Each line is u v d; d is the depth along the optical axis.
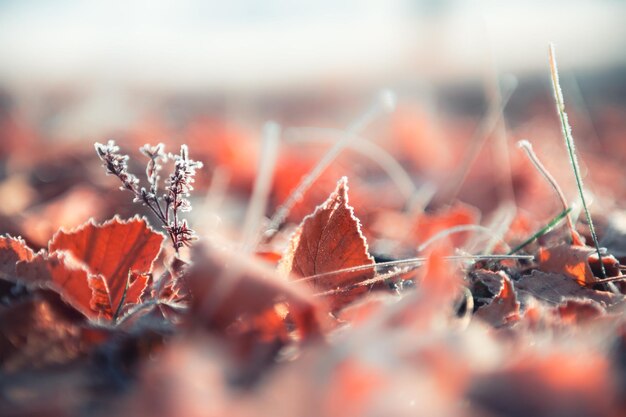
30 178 0.89
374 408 0.35
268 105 2.00
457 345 0.36
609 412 0.35
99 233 0.45
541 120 1.46
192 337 0.38
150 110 1.80
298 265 0.44
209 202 0.78
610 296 0.45
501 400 0.35
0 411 0.35
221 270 0.39
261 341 0.38
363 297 0.44
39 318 0.38
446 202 0.85
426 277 0.38
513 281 0.46
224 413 0.35
